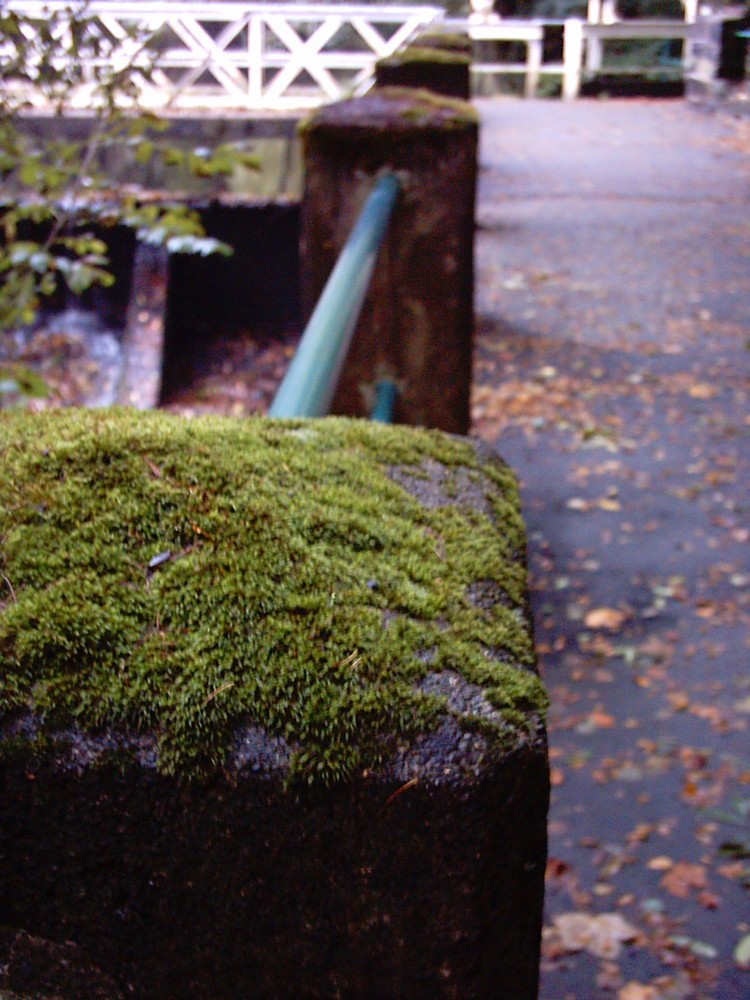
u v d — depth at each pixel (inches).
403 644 28.3
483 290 323.6
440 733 26.4
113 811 26.7
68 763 26.3
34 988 28.7
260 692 26.7
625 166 470.0
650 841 128.9
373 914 27.3
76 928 28.4
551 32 772.0
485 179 449.4
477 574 33.0
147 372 283.0
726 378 260.8
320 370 65.7
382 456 39.6
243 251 307.7
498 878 27.4
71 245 124.3
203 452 35.7
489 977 28.3
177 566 30.2
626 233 375.9
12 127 119.6
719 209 404.2
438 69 191.6
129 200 125.5
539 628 171.6
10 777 26.6
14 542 30.7
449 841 26.3
